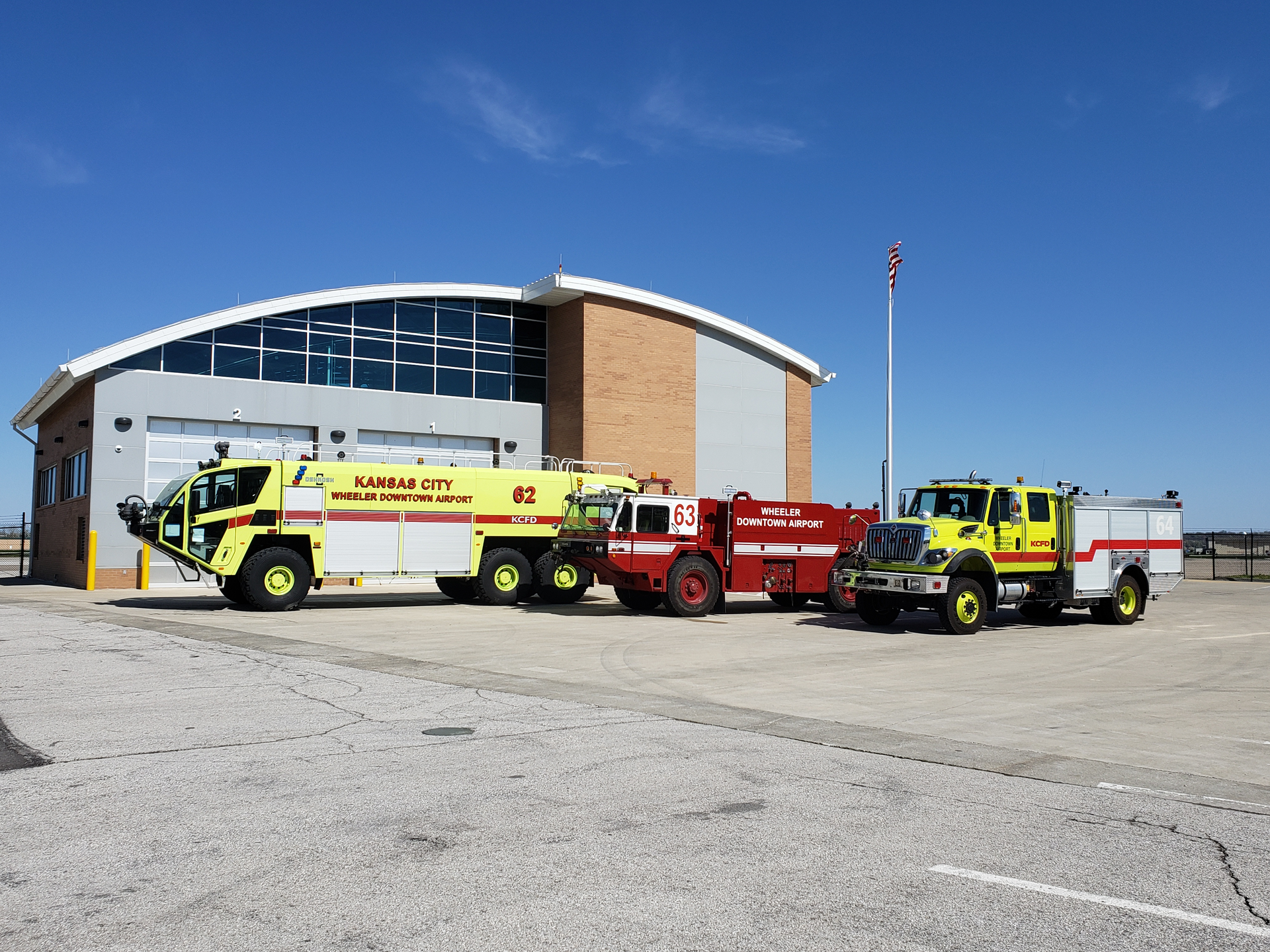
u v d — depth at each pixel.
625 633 16.81
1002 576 18.48
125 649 13.55
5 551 61.69
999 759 7.46
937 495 18.84
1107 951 3.95
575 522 21.48
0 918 4.13
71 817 5.53
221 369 30.69
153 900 4.33
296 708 9.08
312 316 32.44
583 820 5.57
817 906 4.36
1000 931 4.12
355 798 5.97
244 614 20.14
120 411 28.89
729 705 9.77
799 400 39.38
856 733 8.40
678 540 20.53
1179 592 31.17
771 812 5.82
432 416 34.19
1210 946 4.01
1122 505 19.83
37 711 8.87
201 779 6.39
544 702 9.62
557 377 36.12
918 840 5.34
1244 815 5.96
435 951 3.85
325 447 32.19
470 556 22.66
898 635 17.22
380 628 17.31
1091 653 14.91
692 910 4.28
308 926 4.07
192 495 20.14
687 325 37.00
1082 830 5.59
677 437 36.41
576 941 3.94
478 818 5.58
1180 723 9.22
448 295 34.66
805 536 21.83
